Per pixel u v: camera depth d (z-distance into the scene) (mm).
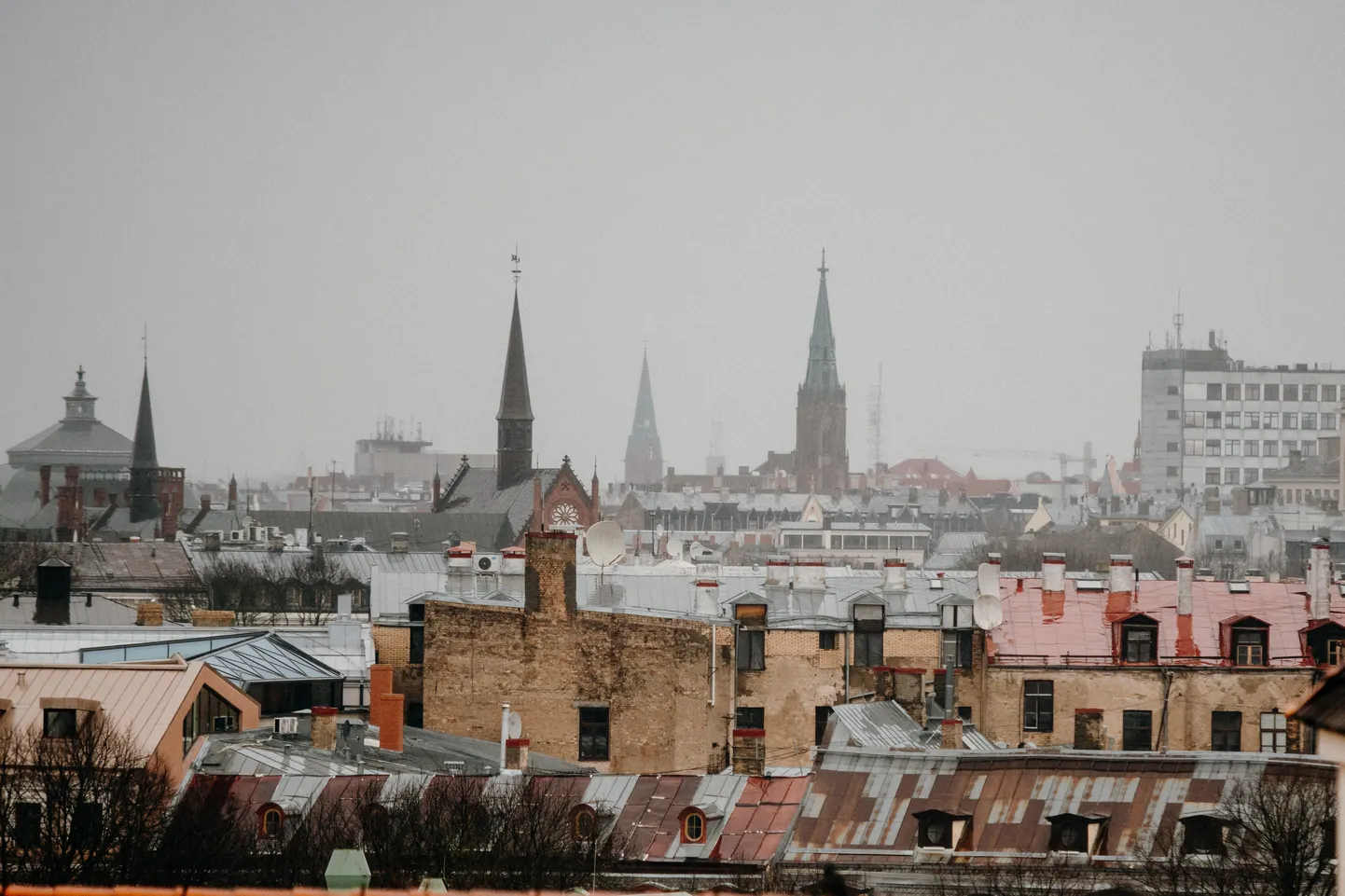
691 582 195875
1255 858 125375
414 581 195625
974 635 192875
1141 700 193875
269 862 122688
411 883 116875
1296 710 43906
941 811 129875
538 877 120875
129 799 127625
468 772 145000
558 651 180750
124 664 154500
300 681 178875
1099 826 129250
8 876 120312
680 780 136000
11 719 140375
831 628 189375
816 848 129250
